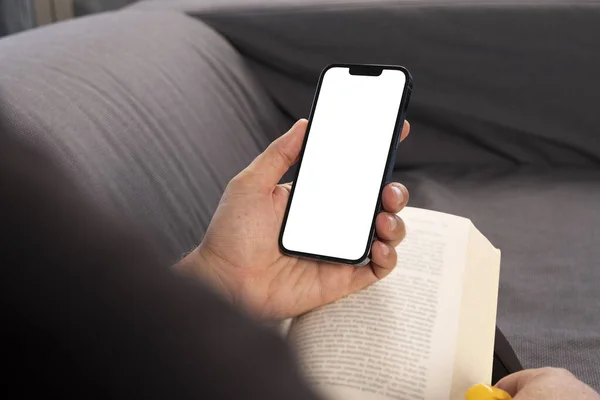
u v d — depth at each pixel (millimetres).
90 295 145
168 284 151
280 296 647
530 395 506
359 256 642
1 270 143
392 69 694
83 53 942
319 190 673
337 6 1393
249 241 645
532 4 1362
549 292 1007
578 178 1384
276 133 1395
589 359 856
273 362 151
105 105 840
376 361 583
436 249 696
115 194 724
